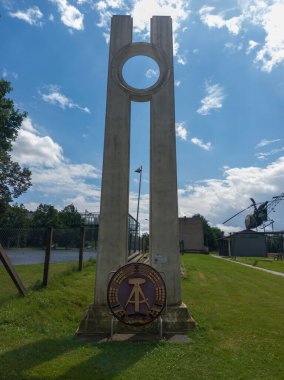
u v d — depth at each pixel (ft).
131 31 27.94
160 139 25.75
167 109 26.25
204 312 26.66
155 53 27.14
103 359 17.02
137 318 21.08
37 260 44.65
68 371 15.38
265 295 35.99
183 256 116.37
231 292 37.22
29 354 17.47
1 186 98.78
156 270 21.85
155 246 24.13
